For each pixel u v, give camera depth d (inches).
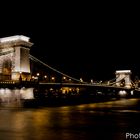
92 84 3516.2
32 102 2281.0
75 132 942.4
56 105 2285.9
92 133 927.7
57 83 2910.9
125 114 1588.3
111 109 1989.4
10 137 849.5
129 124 1155.3
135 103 2915.8
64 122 1197.7
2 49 3070.9
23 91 2741.1
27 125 1097.4
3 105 2130.9
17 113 1594.5
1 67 3026.6
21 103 2214.6
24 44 3004.4
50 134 900.6
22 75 2913.4
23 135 881.5
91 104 2600.9
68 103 2511.1
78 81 3528.5
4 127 1043.3
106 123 1182.3
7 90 2588.6
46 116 1444.4
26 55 3024.1
